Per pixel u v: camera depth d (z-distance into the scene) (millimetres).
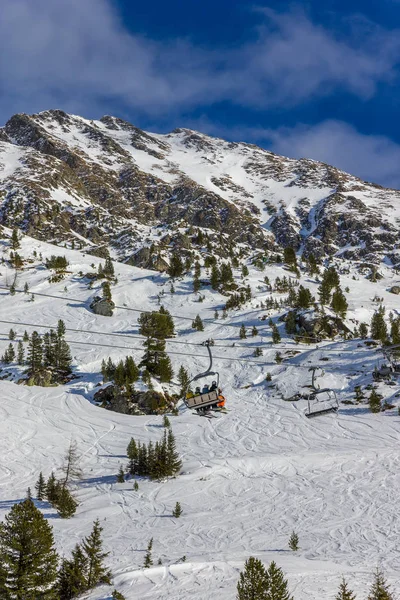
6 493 73500
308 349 129375
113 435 95625
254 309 162625
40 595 30859
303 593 34344
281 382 113875
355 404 100125
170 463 77125
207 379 119625
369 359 116188
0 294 184000
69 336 147750
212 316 160750
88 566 37781
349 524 57844
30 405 108188
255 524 59500
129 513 64688
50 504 69062
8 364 129750
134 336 147125
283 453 83188
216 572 40156
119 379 110188
